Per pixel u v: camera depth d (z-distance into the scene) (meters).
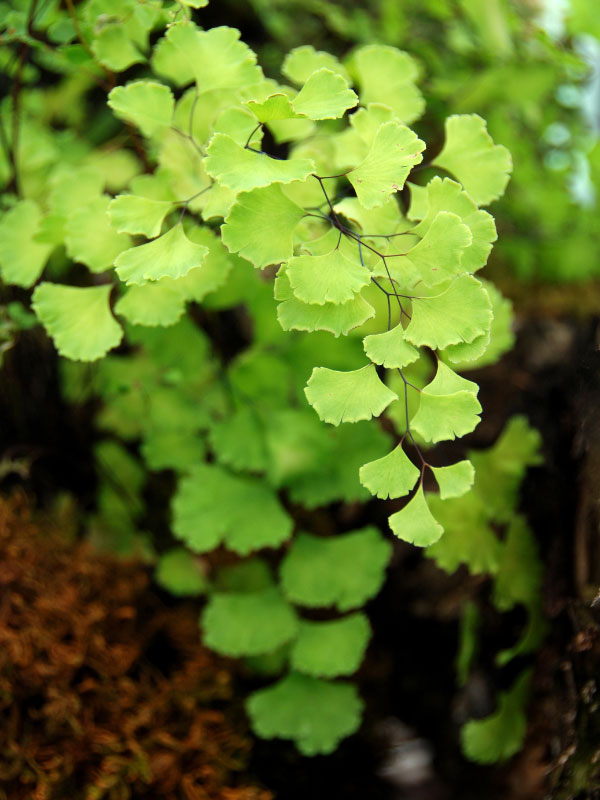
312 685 0.29
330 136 0.25
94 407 0.33
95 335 0.24
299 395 0.29
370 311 0.21
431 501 0.27
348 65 0.27
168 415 0.30
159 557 0.33
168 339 0.28
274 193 0.21
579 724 0.26
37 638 0.29
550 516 0.29
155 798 0.29
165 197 0.25
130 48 0.25
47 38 0.29
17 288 0.29
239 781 0.30
